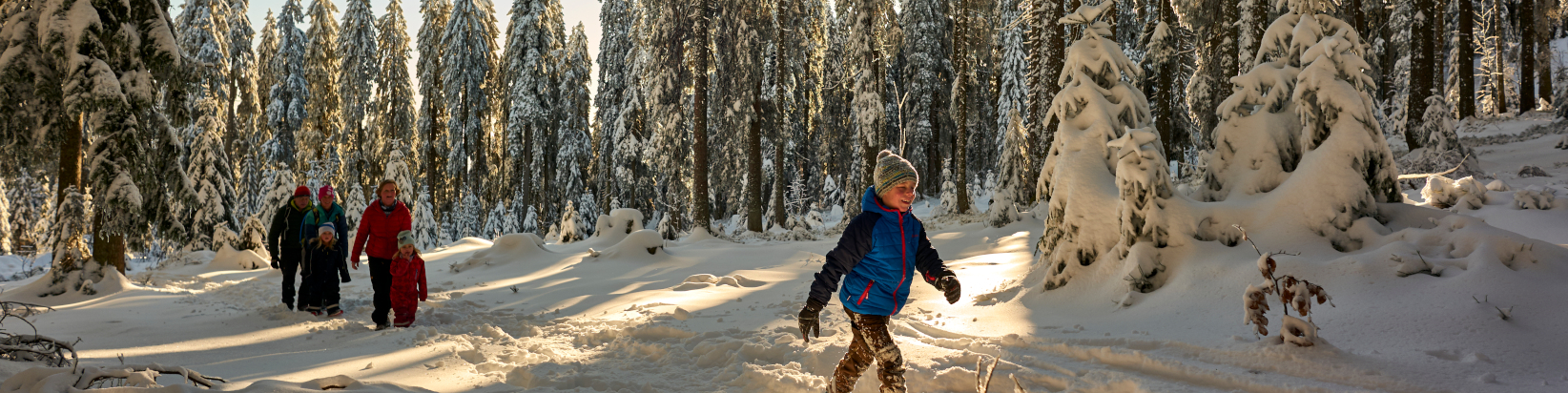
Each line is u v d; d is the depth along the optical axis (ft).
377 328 20.72
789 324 17.42
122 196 33.60
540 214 131.44
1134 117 24.17
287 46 113.19
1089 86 24.20
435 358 15.31
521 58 125.59
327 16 109.19
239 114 99.71
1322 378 11.58
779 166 88.38
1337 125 20.79
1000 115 102.37
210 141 60.44
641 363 14.60
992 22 87.66
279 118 111.14
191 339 19.10
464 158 119.85
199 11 92.94
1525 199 31.04
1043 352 14.39
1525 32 84.17
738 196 119.14
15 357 11.74
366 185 118.11
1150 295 19.11
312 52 108.17
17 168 36.55
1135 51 92.53
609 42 127.54
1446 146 57.00
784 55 82.43
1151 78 69.97
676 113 79.36
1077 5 37.47
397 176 93.40
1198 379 11.82
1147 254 19.85
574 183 127.24
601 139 131.34
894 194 9.71
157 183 36.40
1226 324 15.70
